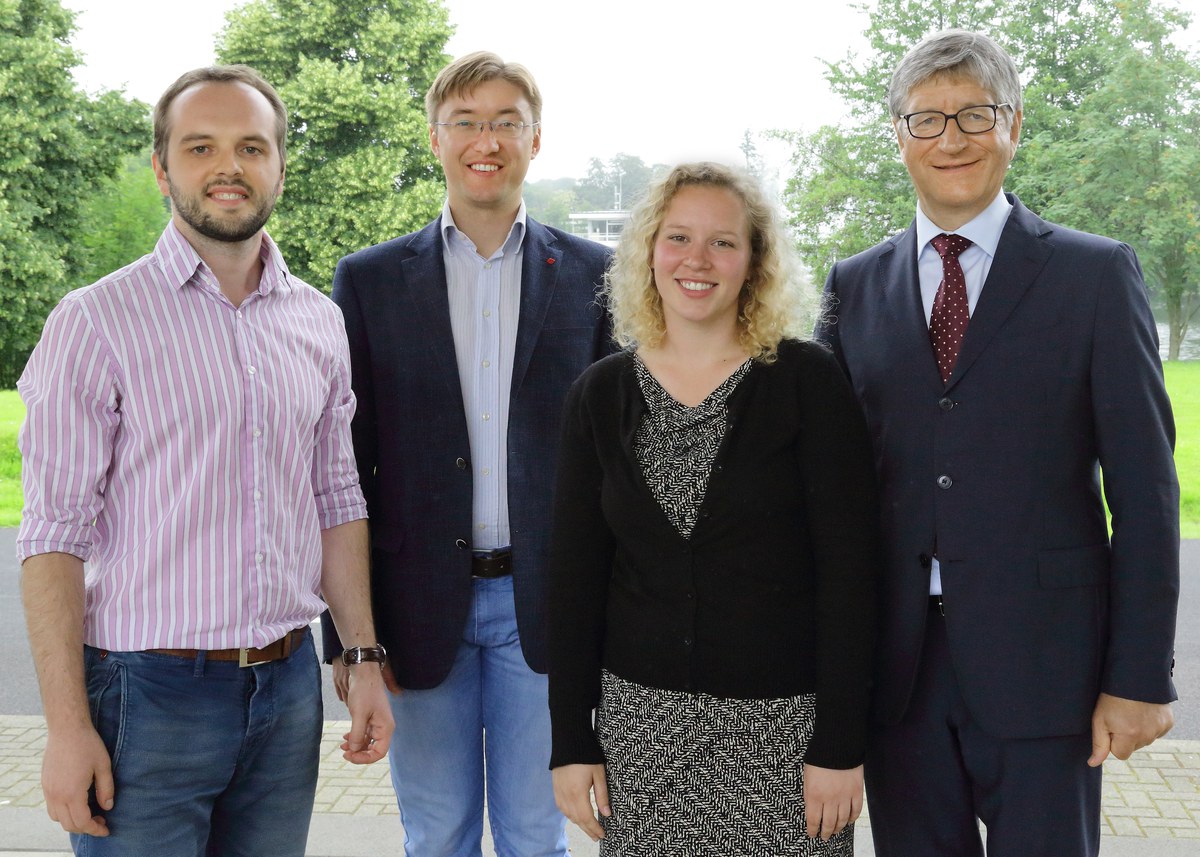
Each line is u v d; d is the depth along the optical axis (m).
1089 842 1.99
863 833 3.25
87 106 23.72
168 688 1.85
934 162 2.02
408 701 2.56
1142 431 1.89
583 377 2.05
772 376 1.90
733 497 1.85
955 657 1.97
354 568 2.26
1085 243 2.00
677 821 1.88
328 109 22.27
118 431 1.89
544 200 29.09
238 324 1.96
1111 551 1.95
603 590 2.02
